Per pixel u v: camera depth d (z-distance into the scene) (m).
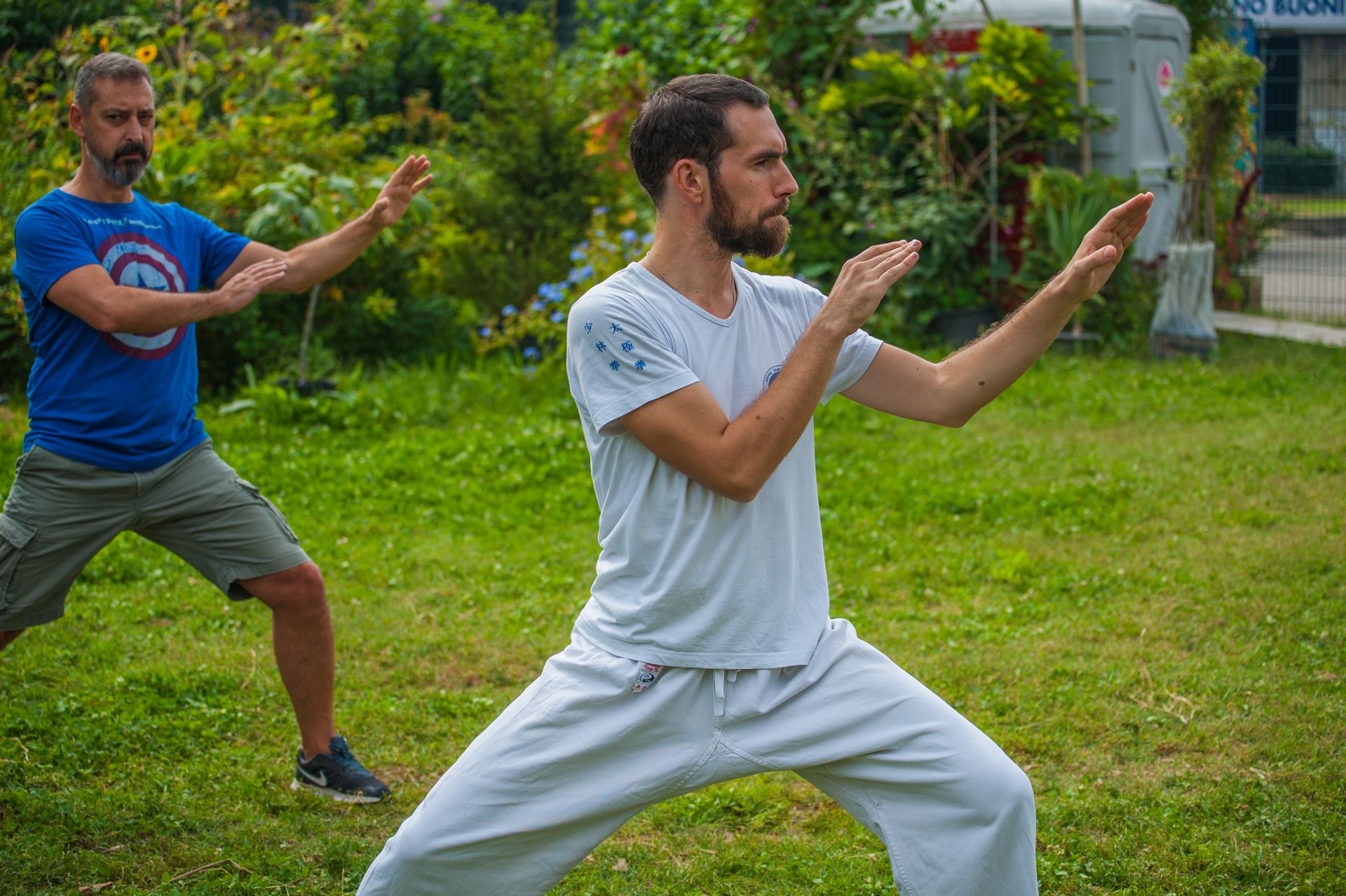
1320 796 3.59
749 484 2.31
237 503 3.65
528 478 7.11
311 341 9.16
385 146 14.30
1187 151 10.57
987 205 10.59
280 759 3.99
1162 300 10.12
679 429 2.32
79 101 3.51
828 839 3.51
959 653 4.74
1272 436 7.60
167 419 3.58
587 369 2.41
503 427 8.03
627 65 10.83
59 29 11.03
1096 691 4.37
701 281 2.48
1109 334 10.13
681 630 2.42
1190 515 6.29
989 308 10.42
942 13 11.12
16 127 8.62
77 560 3.56
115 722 4.16
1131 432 7.95
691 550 2.40
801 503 2.54
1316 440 7.47
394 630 5.06
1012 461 7.38
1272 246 17.48
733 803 3.71
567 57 13.48
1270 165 17.95
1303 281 14.84
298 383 8.27
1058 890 3.21
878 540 6.09
